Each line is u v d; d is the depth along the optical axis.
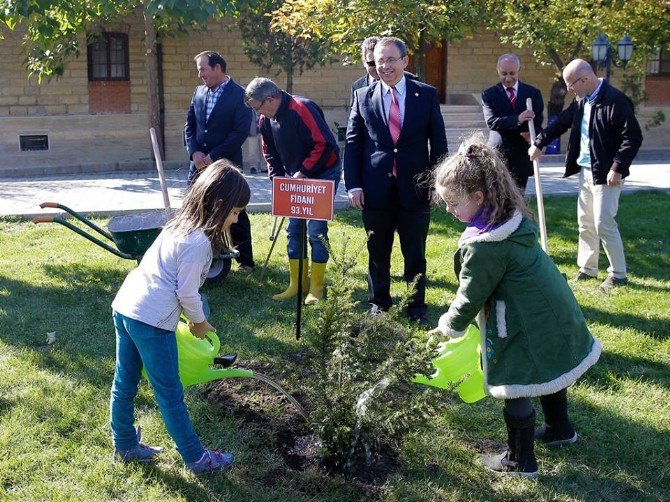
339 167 6.40
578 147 6.82
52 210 10.08
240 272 7.18
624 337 5.50
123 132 18.91
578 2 15.99
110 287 6.70
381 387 3.63
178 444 3.63
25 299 6.31
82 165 18.27
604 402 4.48
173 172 17.31
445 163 3.48
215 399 4.43
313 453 3.88
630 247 8.19
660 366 5.05
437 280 6.96
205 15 12.73
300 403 4.36
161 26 16.84
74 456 3.83
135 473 3.68
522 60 20.59
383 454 3.88
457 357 3.96
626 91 20.17
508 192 3.39
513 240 3.37
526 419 3.63
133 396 3.71
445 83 20.61
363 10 12.05
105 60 18.62
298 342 5.34
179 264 3.42
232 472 3.71
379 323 3.87
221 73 7.11
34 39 14.03
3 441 3.92
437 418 4.23
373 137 5.65
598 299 6.41
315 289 6.39
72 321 5.80
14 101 18.22
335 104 20.00
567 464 3.84
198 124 7.22
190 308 3.46
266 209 10.06
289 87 18.00
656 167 16.02
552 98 18.38
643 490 3.64
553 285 3.43
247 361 4.97
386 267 5.93
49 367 4.91
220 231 3.50
